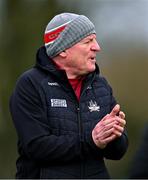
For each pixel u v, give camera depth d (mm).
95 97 10664
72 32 10516
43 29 36750
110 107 10797
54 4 36656
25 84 10469
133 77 40531
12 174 33125
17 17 36812
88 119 10438
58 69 10492
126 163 34562
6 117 35125
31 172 10461
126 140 10734
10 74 36406
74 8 36531
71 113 10359
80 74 10586
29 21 36750
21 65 36531
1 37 36750
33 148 10148
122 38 38594
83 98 10523
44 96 10344
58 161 10234
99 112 10570
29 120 10273
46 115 10281
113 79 39094
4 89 35938
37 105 10312
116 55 38500
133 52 39625
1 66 36344
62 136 10180
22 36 36750
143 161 11008
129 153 35719
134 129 38844
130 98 39500
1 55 36500
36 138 10133
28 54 36594
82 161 10336
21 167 10594
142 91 40750
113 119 10039
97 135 10078
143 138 11141
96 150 10234
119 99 39344
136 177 11039
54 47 10602
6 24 36812
